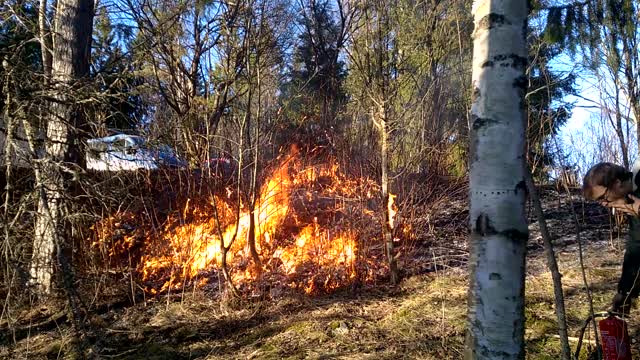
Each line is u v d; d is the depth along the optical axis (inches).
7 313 161.6
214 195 218.4
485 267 82.4
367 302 194.2
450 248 242.4
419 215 249.8
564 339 99.7
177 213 232.4
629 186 113.4
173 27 271.0
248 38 214.5
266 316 188.4
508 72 83.3
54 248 157.8
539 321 159.2
